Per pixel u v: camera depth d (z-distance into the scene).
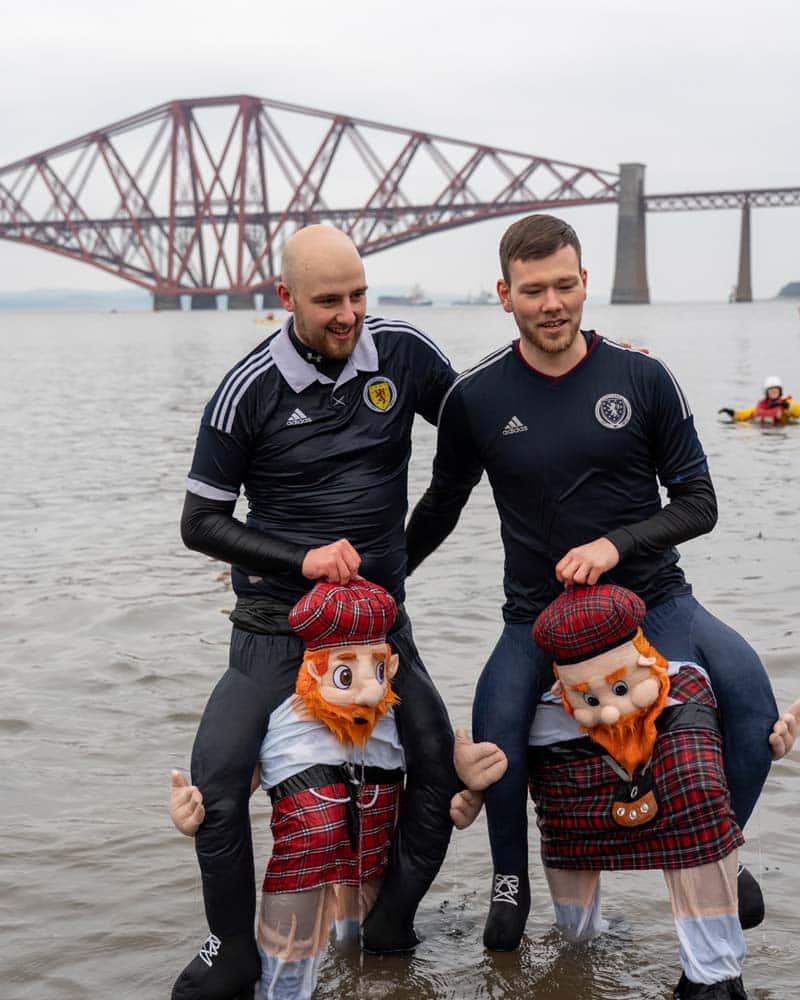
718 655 3.37
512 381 3.41
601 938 3.62
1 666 6.13
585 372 3.38
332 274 3.26
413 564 3.90
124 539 9.31
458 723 5.15
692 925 3.24
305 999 3.32
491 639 6.44
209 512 3.47
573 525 3.40
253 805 4.55
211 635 6.63
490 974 3.43
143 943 3.61
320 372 3.41
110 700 5.61
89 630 6.76
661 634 3.39
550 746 3.41
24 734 5.20
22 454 14.64
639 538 3.31
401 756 3.48
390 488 3.52
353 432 3.45
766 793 4.47
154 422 18.66
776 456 13.38
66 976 3.43
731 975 3.21
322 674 3.29
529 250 3.25
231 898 3.27
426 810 3.47
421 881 3.48
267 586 3.44
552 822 3.44
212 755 3.29
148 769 4.84
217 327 96.12
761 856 4.03
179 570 8.20
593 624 3.17
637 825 3.27
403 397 3.52
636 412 3.36
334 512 3.46
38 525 9.95
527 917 3.63
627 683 3.22
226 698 3.38
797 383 25.75
